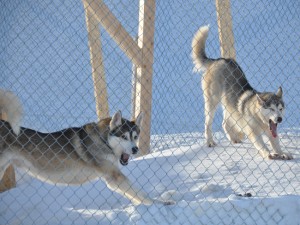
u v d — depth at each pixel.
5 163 9.55
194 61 14.69
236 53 16.95
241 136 14.36
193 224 8.84
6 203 10.14
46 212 9.69
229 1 15.27
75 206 10.08
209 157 12.47
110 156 10.05
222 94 13.69
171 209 9.05
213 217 8.88
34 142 9.66
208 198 9.60
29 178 11.64
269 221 8.80
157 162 12.34
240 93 13.34
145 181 11.13
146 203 9.77
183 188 10.45
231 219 8.85
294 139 14.31
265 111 12.33
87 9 13.13
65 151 9.80
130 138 10.15
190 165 11.88
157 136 17.06
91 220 9.14
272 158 12.12
